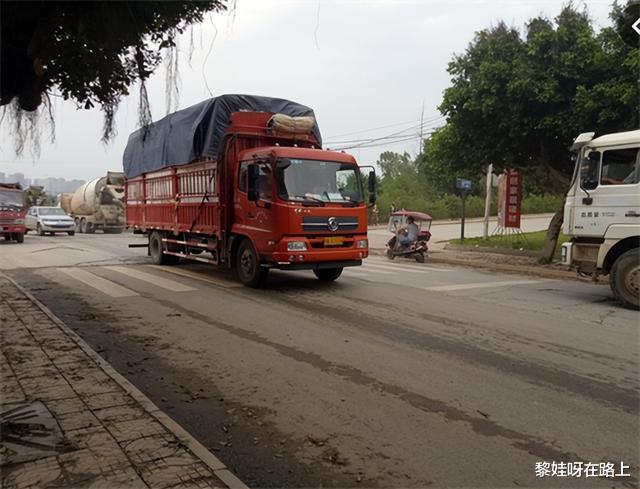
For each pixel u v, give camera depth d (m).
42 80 4.73
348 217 10.27
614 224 8.88
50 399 4.29
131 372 5.34
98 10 4.34
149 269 13.68
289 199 9.65
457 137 15.14
